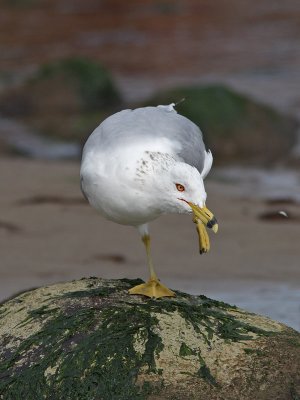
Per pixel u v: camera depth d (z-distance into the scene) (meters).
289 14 40.09
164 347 8.25
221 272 13.83
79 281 9.35
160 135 9.30
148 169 8.84
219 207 17.16
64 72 27.55
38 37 36.66
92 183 9.23
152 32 37.25
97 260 14.27
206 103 23.22
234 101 23.47
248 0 43.16
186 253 14.62
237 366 8.16
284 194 18.86
